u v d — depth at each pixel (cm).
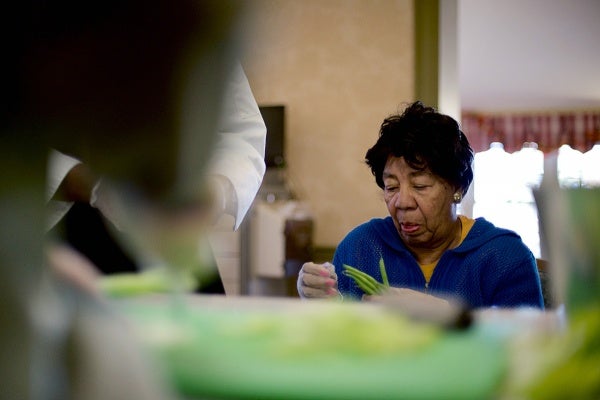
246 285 339
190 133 22
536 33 544
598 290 35
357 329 43
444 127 119
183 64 21
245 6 21
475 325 47
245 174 95
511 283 120
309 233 341
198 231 24
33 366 25
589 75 685
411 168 120
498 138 902
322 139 348
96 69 21
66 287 27
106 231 92
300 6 349
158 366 33
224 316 51
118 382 27
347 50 342
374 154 126
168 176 22
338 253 140
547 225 38
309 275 111
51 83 21
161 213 23
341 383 35
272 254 340
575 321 35
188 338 43
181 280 28
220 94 22
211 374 36
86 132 21
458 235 130
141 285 57
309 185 351
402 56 331
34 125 22
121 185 23
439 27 324
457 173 120
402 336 42
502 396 35
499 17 504
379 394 35
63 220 90
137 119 21
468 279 121
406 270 127
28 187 24
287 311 58
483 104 854
